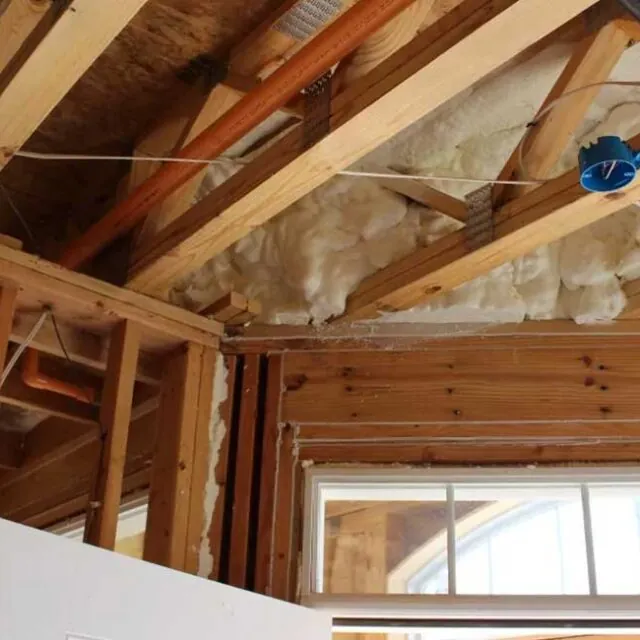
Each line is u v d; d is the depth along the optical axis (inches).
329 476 93.2
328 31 65.4
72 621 59.1
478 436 92.5
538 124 80.1
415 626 88.5
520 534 109.0
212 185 99.3
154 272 90.8
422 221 98.4
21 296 89.8
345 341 98.6
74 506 121.0
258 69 84.1
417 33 74.5
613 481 89.1
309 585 88.6
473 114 95.7
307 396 96.9
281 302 100.0
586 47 77.6
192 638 68.4
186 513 91.0
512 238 81.0
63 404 111.4
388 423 94.4
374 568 94.0
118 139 97.5
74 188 105.4
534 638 146.3
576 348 94.9
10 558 55.8
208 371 98.6
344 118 69.5
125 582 64.1
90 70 89.0
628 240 95.0
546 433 91.7
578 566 103.7
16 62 64.0
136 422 112.0
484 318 96.8
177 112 91.6
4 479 137.0
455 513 92.3
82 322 95.1
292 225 100.3
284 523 91.7
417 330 97.7
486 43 61.5
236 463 95.0
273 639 76.1
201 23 83.1
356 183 100.5
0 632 54.1
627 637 135.9
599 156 64.9
